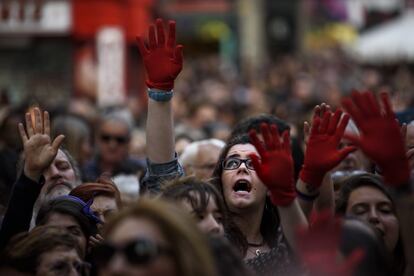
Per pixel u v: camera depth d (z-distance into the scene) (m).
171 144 8.62
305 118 18.05
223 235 7.78
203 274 5.99
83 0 32.25
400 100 18.00
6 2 32.28
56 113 18.81
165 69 8.52
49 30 32.28
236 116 27.39
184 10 56.16
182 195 7.64
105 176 9.77
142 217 6.04
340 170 11.55
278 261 8.38
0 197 11.34
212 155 11.50
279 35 63.34
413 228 6.96
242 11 58.22
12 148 14.07
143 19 33.97
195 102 24.27
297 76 38.59
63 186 9.72
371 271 6.66
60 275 7.50
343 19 65.62
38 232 7.59
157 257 5.96
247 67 47.72
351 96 6.95
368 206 8.32
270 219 8.89
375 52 45.19
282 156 7.24
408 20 46.53
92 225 8.65
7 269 7.52
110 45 28.27
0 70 32.44
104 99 28.00
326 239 6.32
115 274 6.00
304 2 63.78
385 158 6.89
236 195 8.76
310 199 7.69
